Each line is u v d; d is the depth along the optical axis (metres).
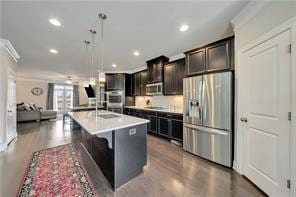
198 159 2.73
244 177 2.11
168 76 4.15
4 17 2.19
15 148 3.21
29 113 6.53
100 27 2.50
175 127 3.61
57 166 2.40
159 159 2.73
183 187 1.88
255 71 1.91
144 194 1.74
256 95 1.89
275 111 1.61
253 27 1.94
